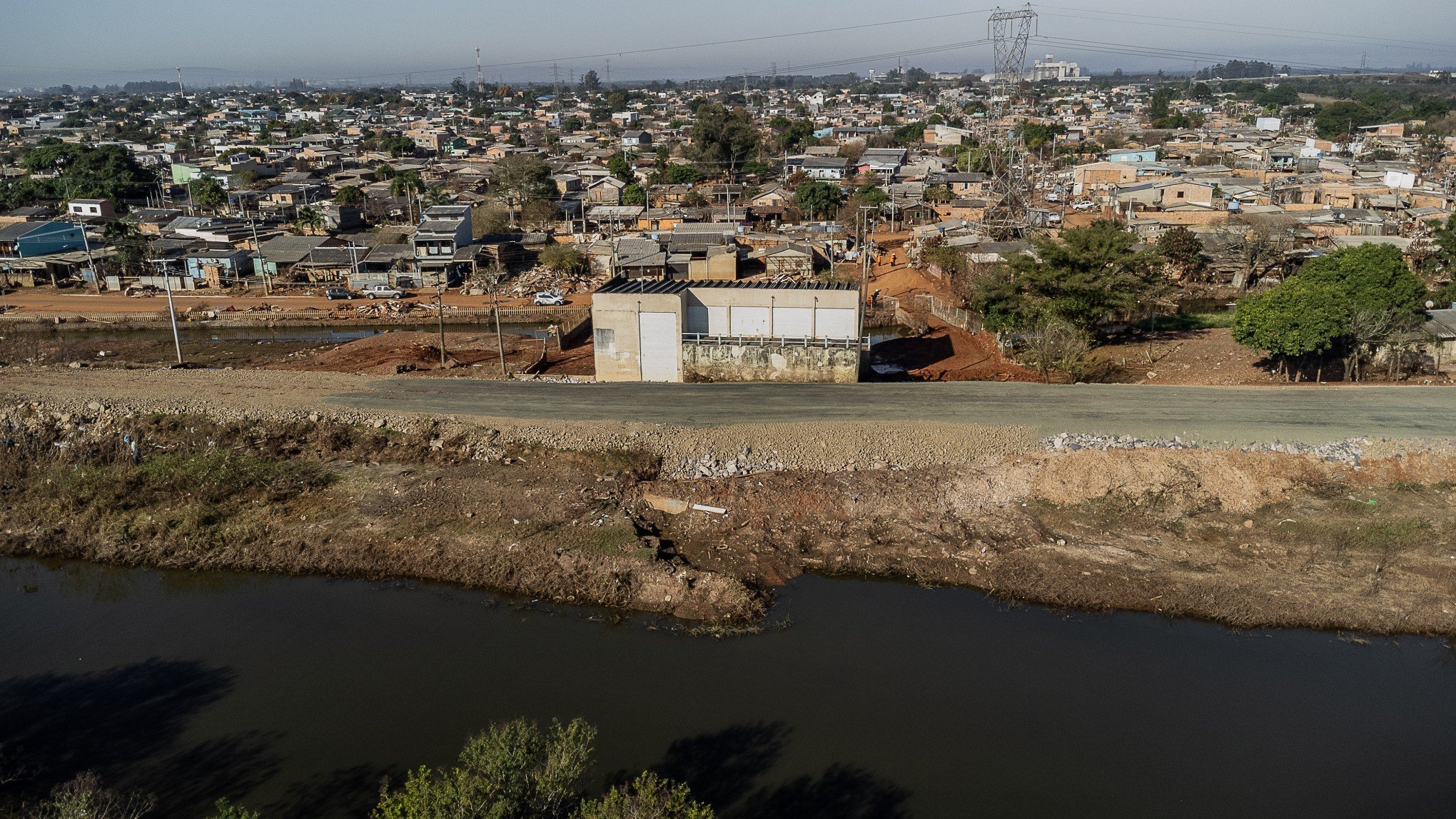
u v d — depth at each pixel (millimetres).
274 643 24953
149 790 19422
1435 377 42031
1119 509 30531
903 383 41562
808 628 25188
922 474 32344
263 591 27781
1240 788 19188
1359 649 24031
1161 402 37531
